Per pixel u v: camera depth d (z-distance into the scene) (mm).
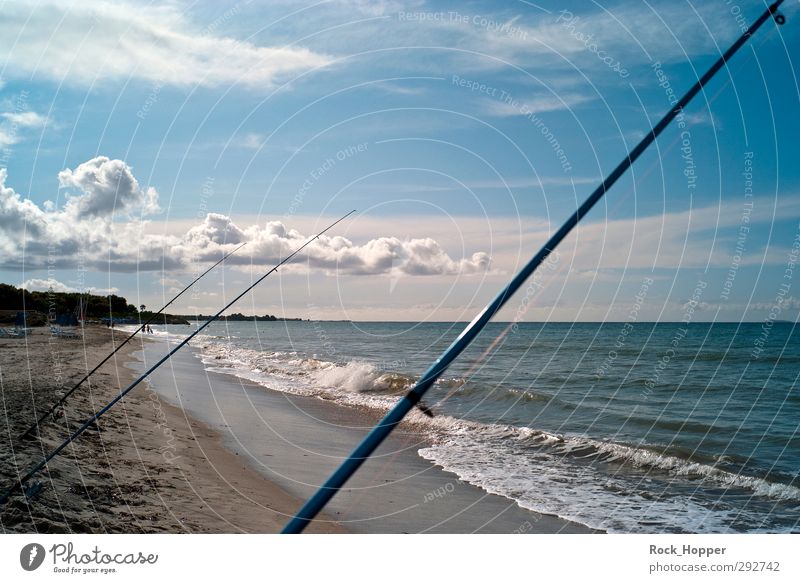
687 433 12570
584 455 10375
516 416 14617
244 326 104375
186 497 6977
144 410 12289
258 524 6461
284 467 9055
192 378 20203
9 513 5680
